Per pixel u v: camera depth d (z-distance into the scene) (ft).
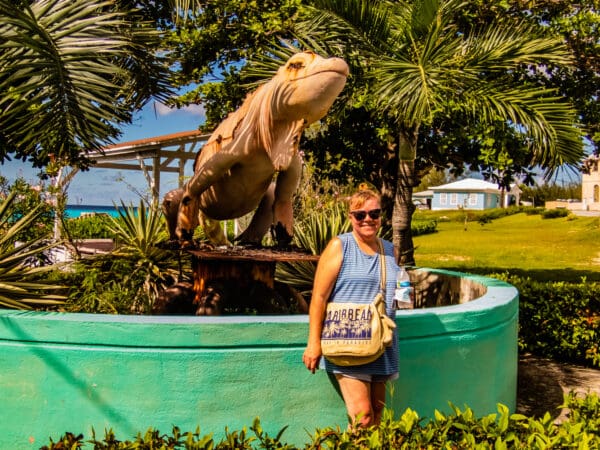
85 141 14.43
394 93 18.11
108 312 19.40
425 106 17.84
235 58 26.25
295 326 10.71
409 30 19.99
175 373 10.37
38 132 14.19
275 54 21.06
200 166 14.69
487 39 20.79
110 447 8.18
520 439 8.21
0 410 10.68
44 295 13.71
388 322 9.91
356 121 27.25
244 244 15.76
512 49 19.86
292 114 13.26
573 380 18.88
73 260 22.65
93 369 10.40
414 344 11.66
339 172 30.42
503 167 21.77
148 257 21.95
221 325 10.42
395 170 29.40
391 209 29.50
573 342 20.84
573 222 119.55
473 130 22.08
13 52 14.32
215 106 26.37
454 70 19.17
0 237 15.61
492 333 13.10
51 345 10.52
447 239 104.27
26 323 10.56
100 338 10.39
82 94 14.14
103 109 14.67
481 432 8.27
